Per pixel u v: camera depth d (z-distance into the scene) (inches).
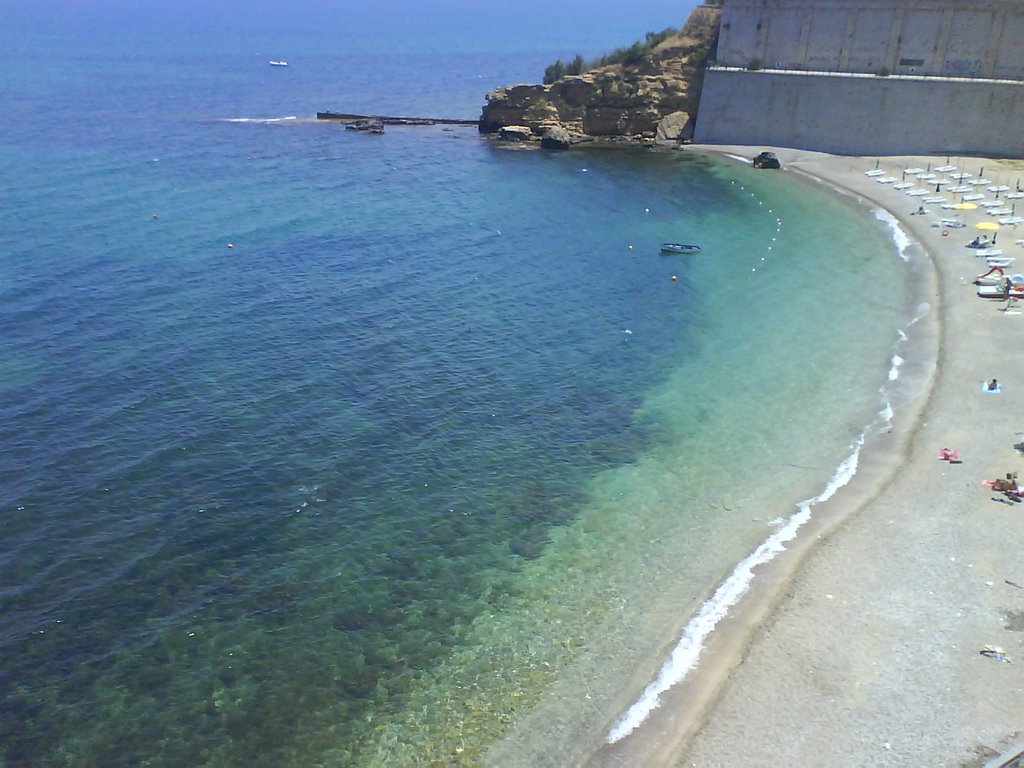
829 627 1044.5
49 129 4594.0
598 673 1003.9
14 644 1040.2
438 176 3809.1
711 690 961.5
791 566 1165.1
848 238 2743.6
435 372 1814.7
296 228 2871.6
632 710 944.3
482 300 2251.5
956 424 1504.7
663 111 4500.5
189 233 2748.5
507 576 1189.1
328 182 3627.0
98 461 1428.4
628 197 3412.9
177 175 3624.5
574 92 4586.6
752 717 919.0
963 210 2901.1
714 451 1504.7
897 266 2416.3
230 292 2233.0
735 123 4279.0
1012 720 895.1
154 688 987.3
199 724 941.2
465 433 1572.3
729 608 1095.0
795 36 4146.2
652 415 1642.5
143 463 1428.4
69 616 1089.4
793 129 4114.2
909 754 861.8
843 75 3914.9
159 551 1218.6
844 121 3954.2
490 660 1032.8
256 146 4382.4
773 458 1469.0
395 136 4793.3
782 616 1067.9
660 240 2815.0
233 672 1013.8
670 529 1285.7
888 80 3784.5
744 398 1692.9
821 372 1779.0
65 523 1268.5
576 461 1483.8
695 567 1190.9
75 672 1004.6
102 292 2185.0
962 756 854.5
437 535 1279.5
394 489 1392.7
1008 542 1184.2
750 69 4212.6
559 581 1176.2
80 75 7426.2
